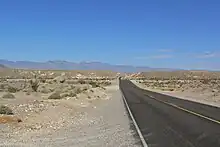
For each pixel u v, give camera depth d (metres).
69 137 16.36
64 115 26.12
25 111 24.45
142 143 14.68
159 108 35.31
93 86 89.75
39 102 33.25
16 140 15.00
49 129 18.94
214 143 14.57
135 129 19.53
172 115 27.83
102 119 25.58
